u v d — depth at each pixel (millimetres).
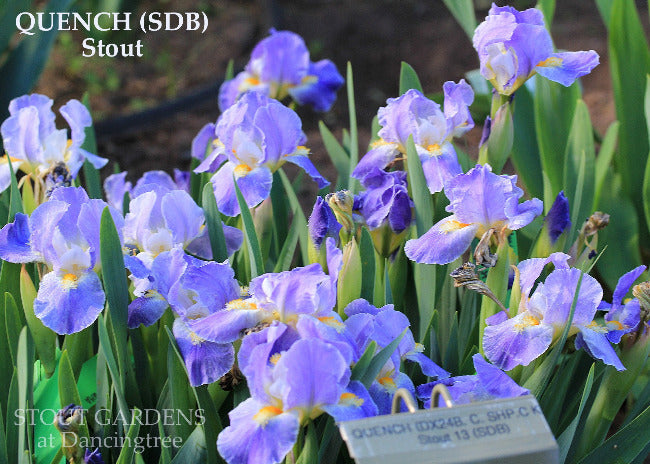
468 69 2314
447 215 1073
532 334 967
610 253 1285
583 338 978
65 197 990
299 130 1069
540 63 1081
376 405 945
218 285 965
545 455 858
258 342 919
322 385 896
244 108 1060
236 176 1062
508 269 993
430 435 854
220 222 1042
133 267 974
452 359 1034
